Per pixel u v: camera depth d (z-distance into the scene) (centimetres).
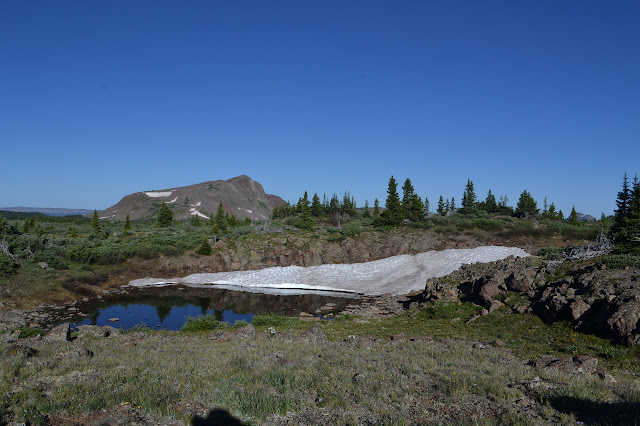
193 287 5753
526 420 898
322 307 4516
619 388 1240
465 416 946
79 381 1113
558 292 2614
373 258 6881
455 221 8656
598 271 2670
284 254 6869
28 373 1187
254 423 885
